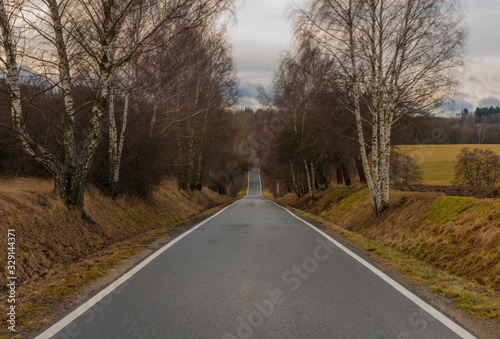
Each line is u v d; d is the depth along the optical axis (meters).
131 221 14.37
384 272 6.47
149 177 17.17
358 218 18.14
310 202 32.84
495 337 3.67
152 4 12.99
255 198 60.34
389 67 15.38
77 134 14.45
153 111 18.89
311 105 26.34
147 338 3.58
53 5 10.60
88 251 9.30
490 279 6.79
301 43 16.73
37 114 13.41
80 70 13.63
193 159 31.45
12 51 9.34
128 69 15.10
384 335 3.67
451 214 10.76
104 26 11.08
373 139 15.88
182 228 13.11
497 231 8.00
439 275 6.61
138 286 5.45
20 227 7.97
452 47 13.80
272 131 42.09
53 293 5.14
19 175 13.45
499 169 40.25
